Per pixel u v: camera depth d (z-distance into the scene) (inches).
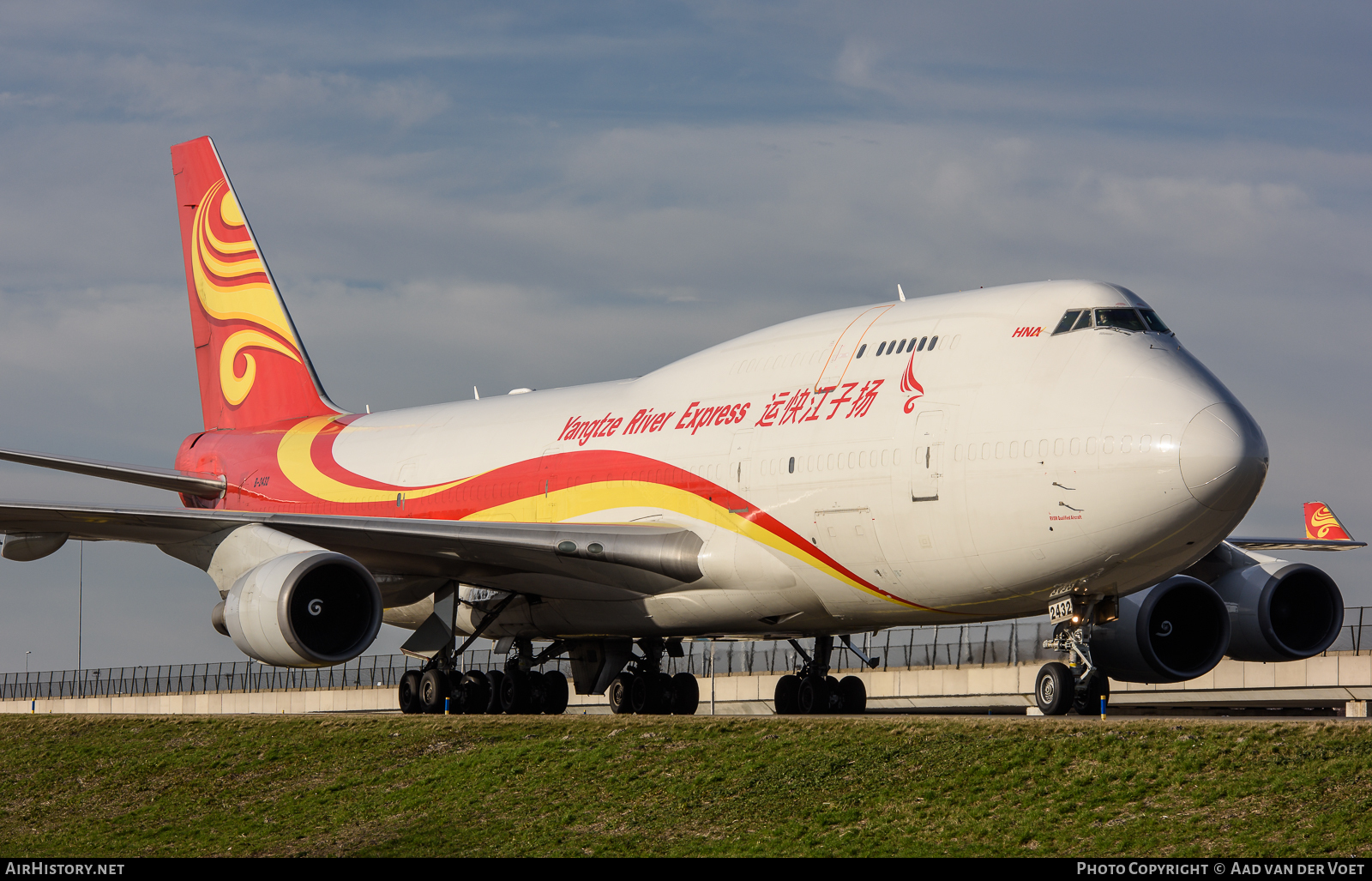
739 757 1306.6
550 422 2070.6
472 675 2027.6
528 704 2106.3
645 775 1314.0
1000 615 1606.8
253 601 1669.5
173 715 1935.3
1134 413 1406.3
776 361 1786.4
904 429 1566.2
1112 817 1053.8
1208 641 1718.8
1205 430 1371.8
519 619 2049.7
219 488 2536.9
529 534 1807.3
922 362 1598.2
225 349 2765.7
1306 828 974.4
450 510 2126.0
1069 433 1432.1
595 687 2165.4
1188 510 1378.0
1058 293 1549.0
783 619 1760.6
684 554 1760.6
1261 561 1749.5
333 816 1385.3
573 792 1314.0
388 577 1987.0
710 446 1780.3
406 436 2313.0
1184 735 1153.4
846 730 1325.0
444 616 1971.0
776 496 1683.1
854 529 1603.1
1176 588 1676.9
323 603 1716.3
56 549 1859.0
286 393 2652.6
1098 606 1556.3
